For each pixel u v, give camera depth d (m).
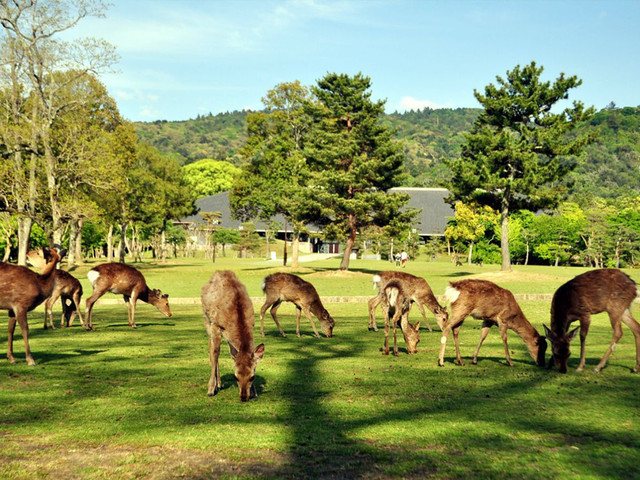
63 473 4.27
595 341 12.17
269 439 5.07
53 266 8.64
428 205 81.69
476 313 8.95
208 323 6.96
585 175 168.00
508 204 36.31
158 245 73.94
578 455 4.70
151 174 51.59
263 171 41.78
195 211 73.38
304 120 42.78
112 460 4.54
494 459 4.61
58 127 36.22
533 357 8.98
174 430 5.29
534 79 32.16
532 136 32.81
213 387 6.75
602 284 8.38
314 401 6.50
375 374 8.16
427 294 12.96
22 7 29.39
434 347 11.08
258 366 8.75
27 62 30.58
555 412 6.04
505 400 6.58
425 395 6.84
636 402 6.50
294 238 43.81
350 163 37.16
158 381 7.44
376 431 5.34
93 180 35.31
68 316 13.73
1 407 5.99
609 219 59.84
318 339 12.17
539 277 34.19
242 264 51.12
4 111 33.28
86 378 7.51
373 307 14.29
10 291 8.02
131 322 13.77
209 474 4.27
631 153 191.50
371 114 36.25
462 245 61.59
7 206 31.95
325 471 4.35
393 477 4.25
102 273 13.22
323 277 35.69
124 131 41.19
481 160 33.81
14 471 4.27
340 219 37.81
